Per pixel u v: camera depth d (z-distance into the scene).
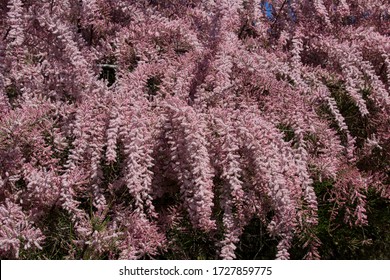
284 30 3.74
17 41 2.82
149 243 2.60
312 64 3.42
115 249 2.53
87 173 2.64
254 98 3.05
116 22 3.64
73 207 2.51
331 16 3.95
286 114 3.00
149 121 2.69
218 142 2.71
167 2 3.84
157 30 3.26
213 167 2.73
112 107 2.71
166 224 2.78
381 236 3.10
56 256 2.65
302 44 3.52
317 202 2.90
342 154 3.20
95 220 2.45
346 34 3.66
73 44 2.89
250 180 2.79
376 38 3.46
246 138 2.67
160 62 3.21
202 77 3.02
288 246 2.68
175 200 2.92
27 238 2.38
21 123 2.55
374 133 3.35
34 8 2.87
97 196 2.63
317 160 2.95
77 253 2.53
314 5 3.68
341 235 3.07
